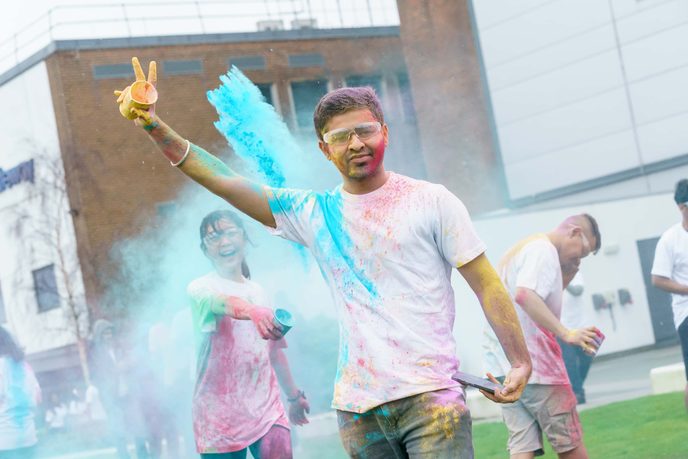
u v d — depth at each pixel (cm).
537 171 1564
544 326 348
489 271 211
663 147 1466
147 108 203
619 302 1121
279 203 218
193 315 322
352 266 207
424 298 204
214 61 1427
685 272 452
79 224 1425
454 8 1606
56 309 1535
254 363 318
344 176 211
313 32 1481
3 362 425
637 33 1482
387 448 208
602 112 1515
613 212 1126
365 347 203
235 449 317
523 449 359
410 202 207
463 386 212
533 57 1561
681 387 621
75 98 1449
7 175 1556
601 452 427
